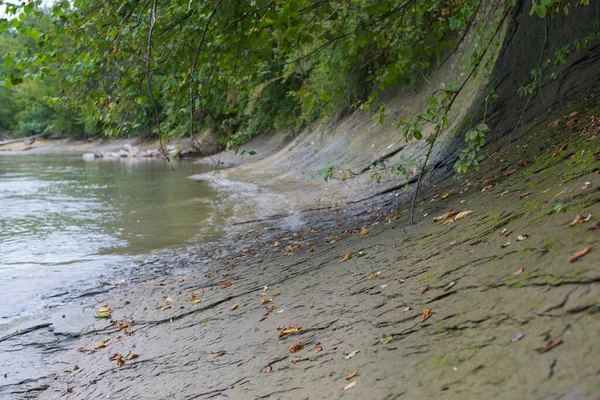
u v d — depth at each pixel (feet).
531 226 14.53
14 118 237.86
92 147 161.27
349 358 12.81
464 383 9.93
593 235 12.02
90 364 18.70
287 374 13.42
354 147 55.47
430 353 11.44
